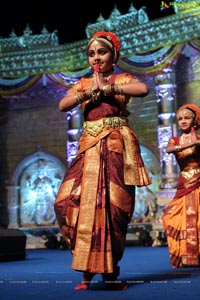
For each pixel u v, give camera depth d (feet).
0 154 76.43
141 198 66.28
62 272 23.43
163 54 64.39
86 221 16.46
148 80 68.85
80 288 16.19
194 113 25.61
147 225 63.87
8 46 73.10
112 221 16.57
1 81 73.46
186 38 62.59
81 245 16.30
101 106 17.63
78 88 18.20
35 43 72.38
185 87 66.74
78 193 17.02
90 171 16.99
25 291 15.85
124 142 17.47
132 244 64.39
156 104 67.97
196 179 25.80
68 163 69.05
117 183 16.84
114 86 17.21
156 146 67.56
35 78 72.84
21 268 26.94
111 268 15.98
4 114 77.36
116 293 15.03
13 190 74.38
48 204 72.84
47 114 75.20
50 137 74.59
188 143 25.27
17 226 73.20
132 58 66.49
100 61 17.90
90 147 17.35
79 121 69.26
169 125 63.52
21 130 76.33
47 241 64.85
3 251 34.06
